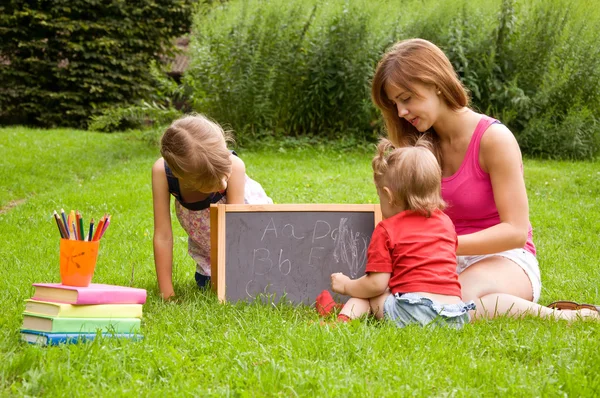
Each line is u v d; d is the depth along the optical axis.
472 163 3.93
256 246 4.17
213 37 13.55
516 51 13.54
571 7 13.54
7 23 20.28
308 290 4.14
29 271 4.92
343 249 4.21
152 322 3.54
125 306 3.26
